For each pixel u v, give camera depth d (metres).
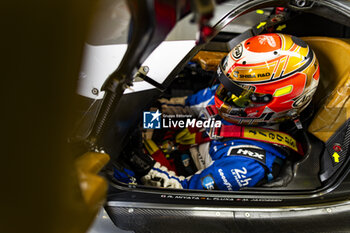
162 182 1.28
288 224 1.31
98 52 0.79
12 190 0.26
